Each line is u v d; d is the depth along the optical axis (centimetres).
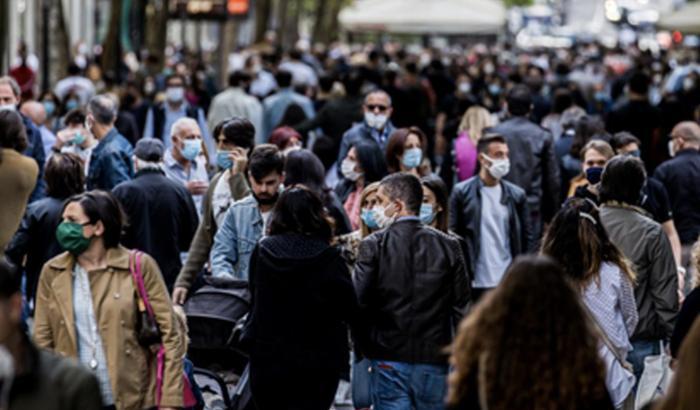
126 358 1572
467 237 2367
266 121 4103
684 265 2616
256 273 1747
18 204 1977
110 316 1570
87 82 4772
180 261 2247
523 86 2761
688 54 9300
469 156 2884
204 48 11388
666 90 5509
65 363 1152
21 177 1975
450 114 4250
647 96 3309
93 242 1577
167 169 2528
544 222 2762
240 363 2091
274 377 1738
